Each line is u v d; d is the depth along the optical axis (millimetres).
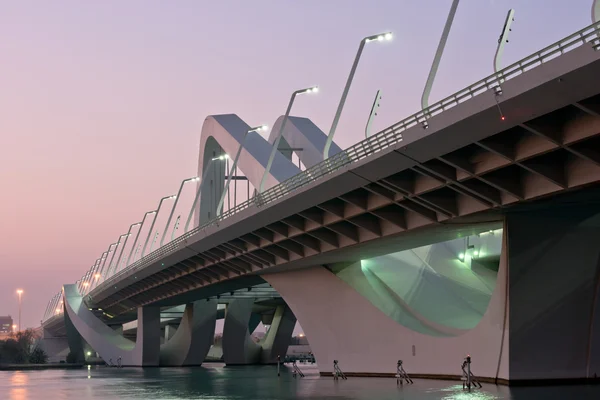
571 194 30875
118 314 120562
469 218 36750
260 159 65000
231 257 59156
